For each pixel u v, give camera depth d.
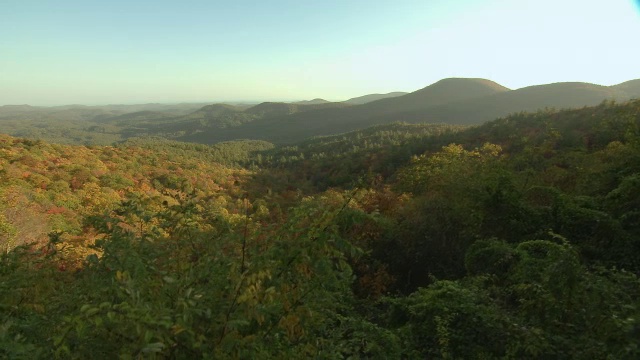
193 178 46.84
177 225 3.16
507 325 3.75
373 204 10.07
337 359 2.90
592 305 3.54
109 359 1.86
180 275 2.70
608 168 8.20
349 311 4.97
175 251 3.01
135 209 3.03
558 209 6.64
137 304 1.83
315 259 2.64
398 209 9.37
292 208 2.93
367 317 5.41
